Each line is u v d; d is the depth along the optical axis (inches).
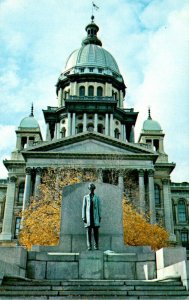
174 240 2255.2
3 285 467.2
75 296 439.5
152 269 610.9
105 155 2219.5
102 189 726.5
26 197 2116.1
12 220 2311.8
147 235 1371.8
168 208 2381.9
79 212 704.4
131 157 2249.0
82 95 3225.9
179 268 498.3
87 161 2202.3
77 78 3287.4
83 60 3440.0
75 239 685.3
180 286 472.1
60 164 2188.7
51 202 1477.6
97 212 640.4
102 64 3422.7
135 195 2175.2
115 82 3380.9
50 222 1284.4
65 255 617.9
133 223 1352.1
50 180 1843.0
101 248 684.1
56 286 471.2
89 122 2915.8
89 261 614.2
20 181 2447.1
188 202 2751.0
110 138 2293.3
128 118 3179.1
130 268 616.4
